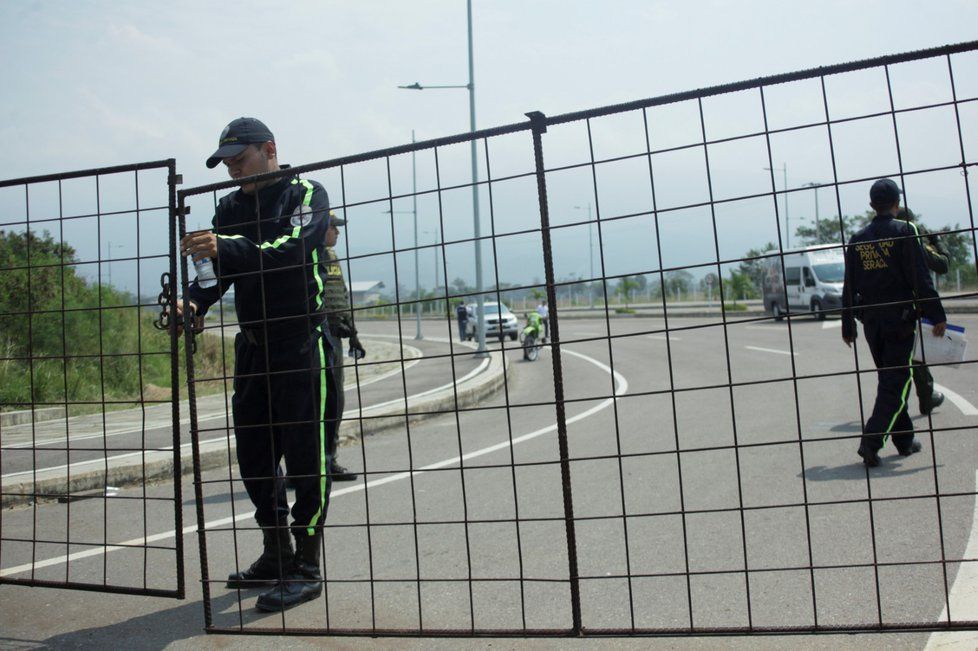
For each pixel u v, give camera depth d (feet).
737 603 10.95
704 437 24.43
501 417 32.71
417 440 27.89
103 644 10.61
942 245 18.56
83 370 46.32
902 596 10.74
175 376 11.39
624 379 47.67
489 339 103.60
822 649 9.13
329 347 12.39
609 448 23.81
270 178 11.16
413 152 10.23
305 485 11.91
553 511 16.66
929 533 13.28
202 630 11.00
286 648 10.20
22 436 34.30
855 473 17.83
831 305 96.94
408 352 85.76
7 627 11.41
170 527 17.26
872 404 28.35
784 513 15.19
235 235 12.30
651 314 158.40
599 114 9.37
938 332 17.85
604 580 12.23
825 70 8.63
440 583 12.55
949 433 21.35
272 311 12.01
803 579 11.69
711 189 8.92
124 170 11.93
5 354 30.66
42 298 31.24
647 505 16.62
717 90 8.96
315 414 11.50
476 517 16.52
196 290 12.26
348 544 15.12
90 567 14.48
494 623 10.70
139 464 22.71
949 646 9.02
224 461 24.79
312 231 11.94
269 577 12.66
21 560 15.12
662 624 10.37
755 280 192.75
